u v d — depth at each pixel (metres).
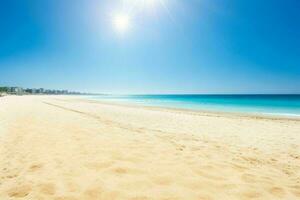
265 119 13.91
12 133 7.52
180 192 3.39
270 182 3.87
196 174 4.14
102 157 5.03
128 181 3.76
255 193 3.43
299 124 11.77
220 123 11.78
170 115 15.55
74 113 14.87
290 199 3.28
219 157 5.31
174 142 6.77
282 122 12.54
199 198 3.22
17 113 14.02
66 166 4.42
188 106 28.92
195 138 7.61
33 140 6.58
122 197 3.21
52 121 10.56
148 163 4.69
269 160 5.23
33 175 3.96
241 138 7.92
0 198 3.15
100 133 7.82
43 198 3.15
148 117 13.88
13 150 5.51
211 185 3.67
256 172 4.35
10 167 4.35
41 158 4.91
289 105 31.33
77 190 3.40
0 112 14.44
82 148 5.77
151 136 7.57
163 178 3.91
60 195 3.24
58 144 6.14
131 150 5.66
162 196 3.26
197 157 5.23
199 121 12.47
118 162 4.71
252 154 5.72
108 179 3.83
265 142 7.31
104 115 14.10
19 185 3.55
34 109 17.72
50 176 3.92
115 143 6.38
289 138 8.02
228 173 4.24
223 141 7.31
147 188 3.51
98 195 3.26
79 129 8.48
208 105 31.66
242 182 3.83
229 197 3.28
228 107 26.88
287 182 3.89
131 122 11.16
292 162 5.11
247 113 18.39
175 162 4.80
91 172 4.13
